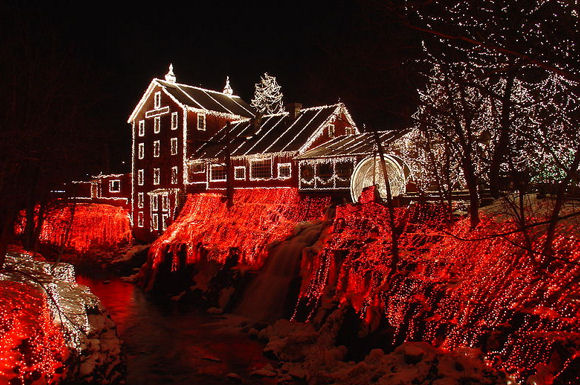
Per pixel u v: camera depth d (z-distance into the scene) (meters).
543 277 11.89
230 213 37.56
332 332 17.22
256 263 26.88
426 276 15.52
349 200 31.34
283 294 23.64
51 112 12.04
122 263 40.16
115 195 54.78
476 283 13.57
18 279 12.27
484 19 5.59
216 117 48.56
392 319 15.20
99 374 10.41
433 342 13.12
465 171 15.34
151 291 31.58
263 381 15.68
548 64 5.24
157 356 18.30
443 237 17.22
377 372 11.58
